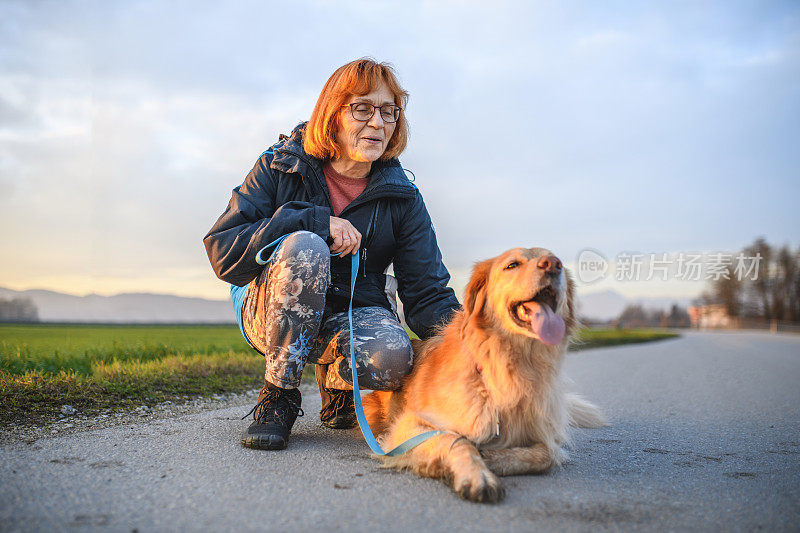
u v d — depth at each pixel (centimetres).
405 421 253
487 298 251
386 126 284
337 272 293
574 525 171
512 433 246
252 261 261
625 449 290
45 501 178
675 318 7162
